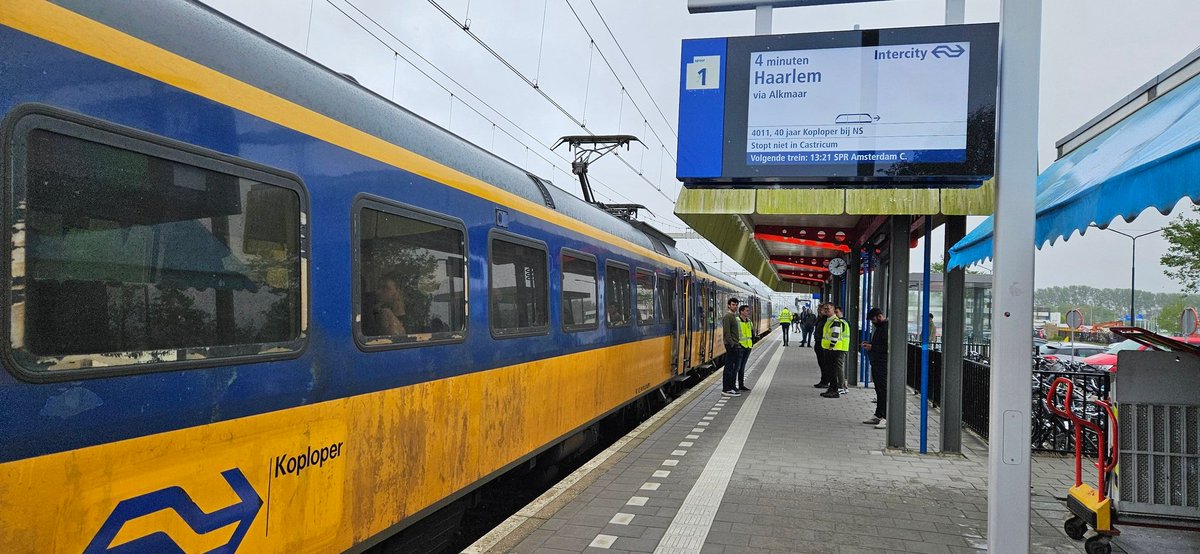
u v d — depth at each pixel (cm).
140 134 279
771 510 604
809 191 759
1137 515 487
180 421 288
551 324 718
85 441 252
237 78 333
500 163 654
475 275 555
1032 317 374
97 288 259
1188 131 359
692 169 764
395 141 461
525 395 649
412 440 458
